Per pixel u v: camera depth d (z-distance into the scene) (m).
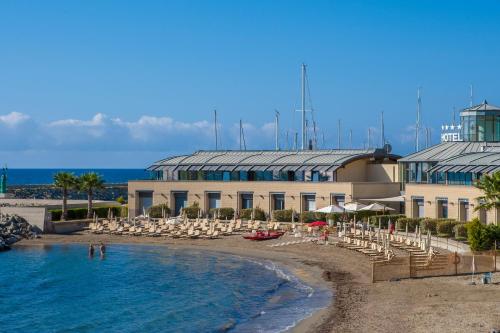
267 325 48.72
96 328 51.66
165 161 124.06
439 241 78.50
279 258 78.69
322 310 51.53
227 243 90.88
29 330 51.84
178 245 92.81
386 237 76.56
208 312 54.62
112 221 107.44
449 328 43.25
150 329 50.34
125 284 69.00
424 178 103.12
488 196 72.50
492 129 107.06
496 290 54.56
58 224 108.06
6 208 109.62
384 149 117.06
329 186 104.50
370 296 55.28
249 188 111.69
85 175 116.88
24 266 81.81
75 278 73.62
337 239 86.00
